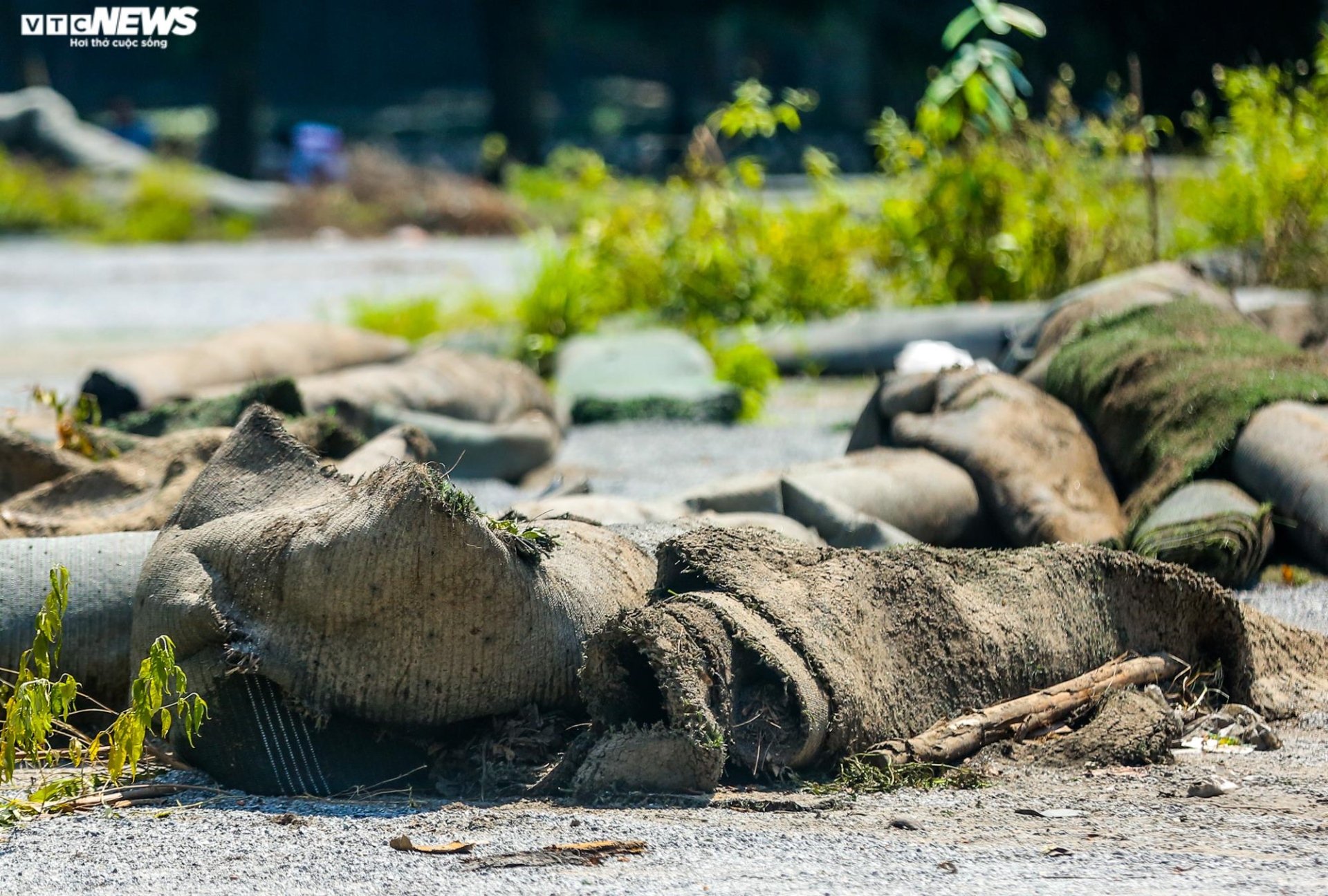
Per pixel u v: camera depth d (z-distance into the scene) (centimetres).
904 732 1708
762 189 5850
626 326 5356
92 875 1316
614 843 1366
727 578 1688
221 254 10619
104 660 1825
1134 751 1725
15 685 1697
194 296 8156
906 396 2902
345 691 1588
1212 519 2478
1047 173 5022
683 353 4775
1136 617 1939
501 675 1616
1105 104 11038
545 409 3812
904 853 1357
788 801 1538
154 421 2989
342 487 1697
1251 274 4712
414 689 1595
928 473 2631
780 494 2508
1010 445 2689
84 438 2750
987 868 1311
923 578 1806
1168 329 2911
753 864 1323
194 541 1659
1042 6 11756
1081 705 1828
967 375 2862
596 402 4356
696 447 3941
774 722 1608
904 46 15325
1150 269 3259
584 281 5412
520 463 3459
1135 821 1488
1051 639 1855
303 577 1574
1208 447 2636
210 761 1634
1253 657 2017
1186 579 1947
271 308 7575
